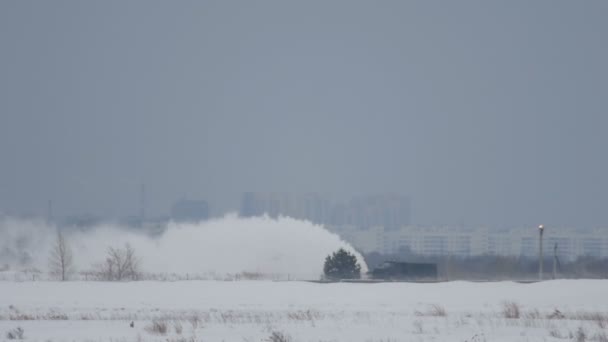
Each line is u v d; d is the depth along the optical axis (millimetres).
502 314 140000
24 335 107562
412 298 177500
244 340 99750
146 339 101062
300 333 108125
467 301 172250
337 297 179125
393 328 115188
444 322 124625
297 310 151250
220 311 149000
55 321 127688
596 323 123562
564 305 164750
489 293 182750
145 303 169250
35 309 153500
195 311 149125
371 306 161875
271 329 112875
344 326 118000
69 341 100000
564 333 108750
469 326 118125
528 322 122062
